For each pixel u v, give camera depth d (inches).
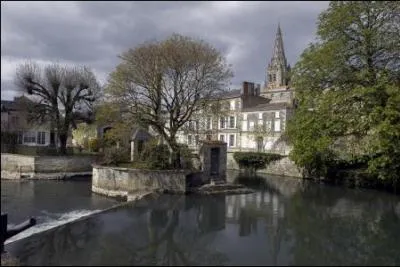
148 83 1095.6
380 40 1067.9
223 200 940.6
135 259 518.6
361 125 1082.1
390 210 850.1
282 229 673.6
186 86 1107.3
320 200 962.7
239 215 776.9
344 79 1139.3
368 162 1056.2
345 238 625.0
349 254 546.3
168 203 896.3
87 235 629.6
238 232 652.1
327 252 554.6
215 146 1131.3
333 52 1105.4
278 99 2397.9
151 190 1035.9
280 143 1895.9
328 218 764.0
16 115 1946.4
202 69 1104.2
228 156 1839.3
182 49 1081.4
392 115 975.0
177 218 748.0
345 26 1107.9
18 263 500.4
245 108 2182.6
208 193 1027.3
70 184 1385.3
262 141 2021.4
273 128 1983.3
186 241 600.1
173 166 1090.7
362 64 1125.7
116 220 732.0
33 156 1545.3
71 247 569.6
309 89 1209.4
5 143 1811.0
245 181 1359.5
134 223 709.3
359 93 1017.5
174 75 1093.8
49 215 869.2
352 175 1235.2
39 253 542.9
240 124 2187.5
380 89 1027.3
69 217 847.7
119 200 1053.2
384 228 692.1
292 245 581.9
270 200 951.0
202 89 1112.8
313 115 1173.7
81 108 1701.5
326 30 1134.4
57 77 1638.8
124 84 1091.9
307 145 1150.3
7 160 1621.6
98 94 1683.1
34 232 701.3
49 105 1657.2
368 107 1064.8
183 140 1387.8
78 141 2171.5
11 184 1370.6
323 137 1111.6
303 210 834.2
